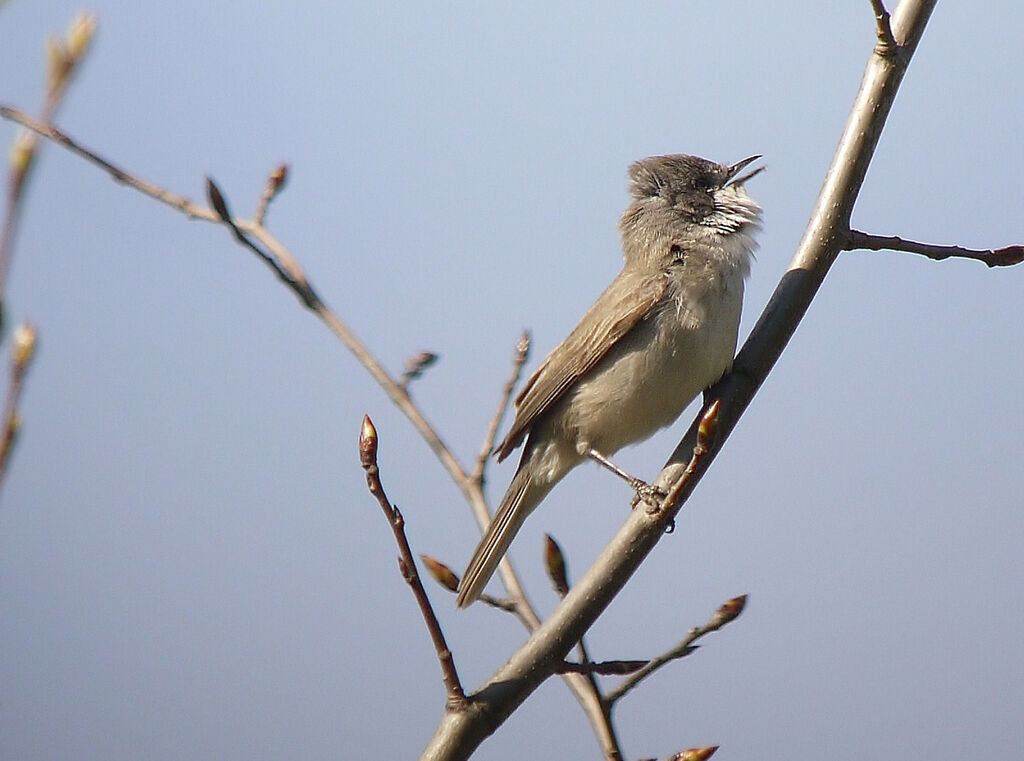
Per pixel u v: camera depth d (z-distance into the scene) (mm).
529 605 9164
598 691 7867
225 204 9547
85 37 3963
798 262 9797
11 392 3826
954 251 9305
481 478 10000
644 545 8570
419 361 10141
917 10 9539
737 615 7809
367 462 7051
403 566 7344
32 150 3594
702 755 7633
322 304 10055
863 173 9625
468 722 7621
